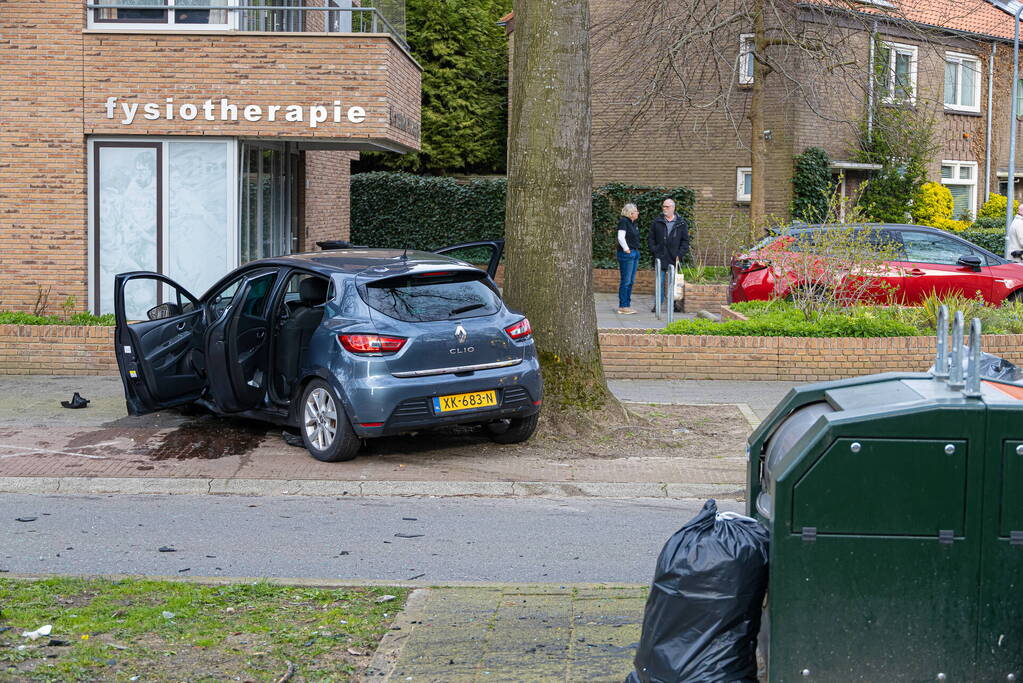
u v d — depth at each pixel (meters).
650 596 4.21
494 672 4.92
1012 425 3.84
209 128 15.09
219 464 9.38
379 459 9.61
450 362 9.19
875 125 25.81
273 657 5.11
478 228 27.66
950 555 3.88
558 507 8.41
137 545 7.30
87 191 15.34
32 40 15.02
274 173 18.12
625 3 26.59
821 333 13.70
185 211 15.39
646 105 24.83
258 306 10.39
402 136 16.45
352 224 27.97
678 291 20.83
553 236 10.34
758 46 22.00
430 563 6.95
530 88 10.24
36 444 10.03
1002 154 30.81
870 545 3.90
